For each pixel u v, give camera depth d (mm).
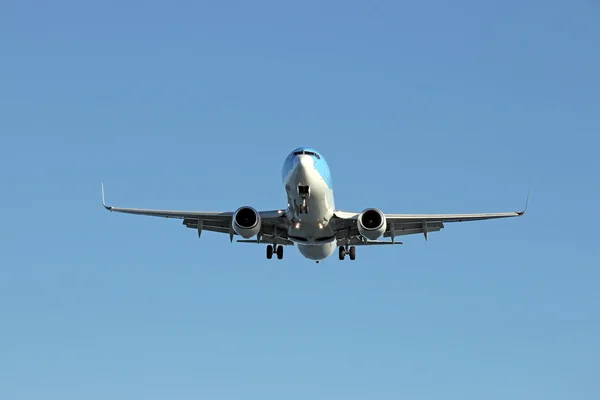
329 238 178875
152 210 185625
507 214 182625
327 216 174500
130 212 187125
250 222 174375
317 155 173500
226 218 184375
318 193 167250
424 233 183250
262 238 188000
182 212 184875
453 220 184625
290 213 173250
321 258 187250
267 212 179000
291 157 172500
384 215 175875
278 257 195250
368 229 172875
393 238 187375
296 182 165500
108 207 187625
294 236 177875
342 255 199875
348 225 182500
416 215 182000
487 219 184875
